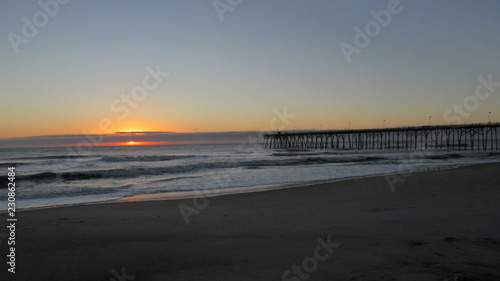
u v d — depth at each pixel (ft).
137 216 28.45
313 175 71.36
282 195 42.09
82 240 20.04
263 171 82.02
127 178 69.41
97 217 27.91
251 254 17.20
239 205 34.96
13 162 121.49
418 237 19.44
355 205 32.30
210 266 15.56
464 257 15.67
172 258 16.75
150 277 14.44
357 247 17.87
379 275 13.75
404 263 15.11
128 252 17.70
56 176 69.92
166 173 79.92
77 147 370.73
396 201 33.04
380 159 127.34
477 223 22.53
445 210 27.17
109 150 308.40
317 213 28.71
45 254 17.44
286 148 270.67
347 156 143.02
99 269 15.48
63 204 38.86
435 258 15.62
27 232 21.88
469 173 48.26
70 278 14.62
